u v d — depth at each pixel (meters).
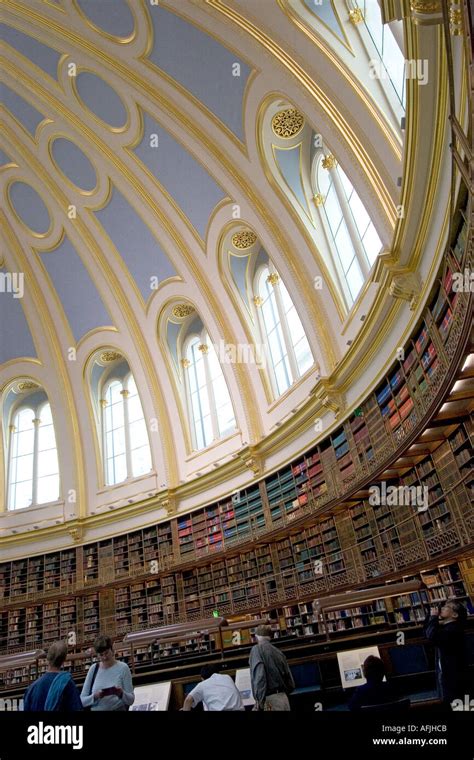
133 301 19.88
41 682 3.86
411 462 9.95
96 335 20.91
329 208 13.97
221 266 17.19
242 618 14.40
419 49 6.29
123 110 16.38
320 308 13.71
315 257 13.79
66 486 20.28
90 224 19.42
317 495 12.95
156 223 18.03
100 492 19.88
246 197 15.04
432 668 6.11
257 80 12.96
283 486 14.40
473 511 7.97
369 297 11.18
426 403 8.54
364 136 10.34
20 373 22.03
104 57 15.18
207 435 18.34
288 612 13.40
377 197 10.02
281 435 14.44
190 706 4.90
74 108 17.05
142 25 13.87
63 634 17.58
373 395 10.97
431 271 8.20
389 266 9.05
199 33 13.12
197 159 15.81
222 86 14.00
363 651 6.27
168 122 15.66
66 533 19.53
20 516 20.39
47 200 19.41
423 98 6.57
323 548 12.64
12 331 21.78
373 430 10.95
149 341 19.86
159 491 17.86
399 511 10.16
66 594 18.02
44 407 22.75
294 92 11.87
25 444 22.22
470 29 3.80
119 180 17.94
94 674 4.69
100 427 21.20
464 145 4.55
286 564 13.73
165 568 16.66
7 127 18.36
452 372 7.24
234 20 11.97
